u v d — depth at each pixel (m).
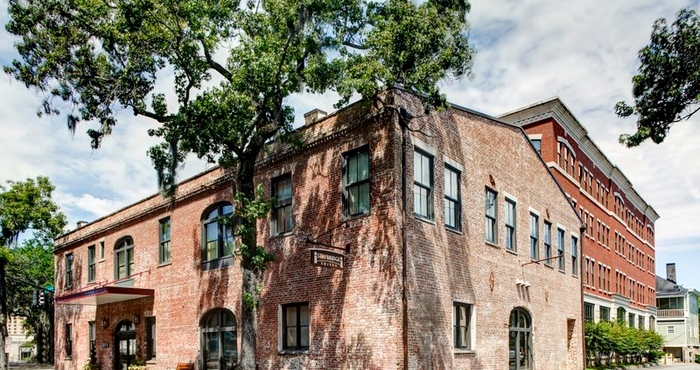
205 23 14.73
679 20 12.67
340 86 14.16
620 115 13.72
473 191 19.45
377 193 16.00
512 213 22.27
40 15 14.84
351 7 15.18
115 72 15.64
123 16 14.90
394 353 14.76
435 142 17.73
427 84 13.98
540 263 23.94
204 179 23.38
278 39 14.76
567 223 27.75
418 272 15.93
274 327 18.28
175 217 24.80
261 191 15.56
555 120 34.81
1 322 32.66
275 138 18.30
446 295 17.00
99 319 28.97
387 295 15.21
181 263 23.92
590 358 33.56
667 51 12.86
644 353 45.47
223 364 21.19
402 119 16.16
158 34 15.08
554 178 26.59
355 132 16.95
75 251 33.03
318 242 17.31
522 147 23.64
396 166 15.77
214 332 21.91
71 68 15.35
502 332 19.89
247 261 15.59
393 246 15.31
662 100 13.02
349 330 16.00
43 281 53.75
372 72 13.93
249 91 14.77
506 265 20.94
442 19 14.00
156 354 24.56
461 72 14.30
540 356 22.84
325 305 16.83
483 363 18.42
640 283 56.06
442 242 17.28
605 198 45.47
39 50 15.11
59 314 33.53
